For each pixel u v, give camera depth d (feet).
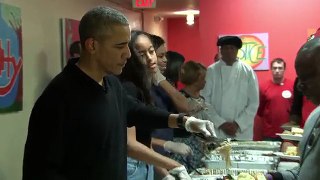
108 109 4.54
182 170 5.63
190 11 23.86
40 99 4.30
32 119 4.28
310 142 3.92
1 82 8.34
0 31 8.30
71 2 12.51
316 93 3.75
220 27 13.84
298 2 13.17
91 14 4.41
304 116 10.55
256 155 8.23
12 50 8.75
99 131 4.40
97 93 4.46
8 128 8.68
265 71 13.52
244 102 10.80
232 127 10.54
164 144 7.07
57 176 4.16
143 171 6.24
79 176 4.35
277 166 7.36
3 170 8.45
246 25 13.62
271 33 13.43
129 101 5.36
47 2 10.71
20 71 9.11
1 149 8.39
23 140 9.34
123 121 4.94
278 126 12.58
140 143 5.79
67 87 4.31
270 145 9.20
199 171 7.12
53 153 4.16
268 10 13.42
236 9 13.67
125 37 4.41
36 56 10.03
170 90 7.57
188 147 7.22
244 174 6.36
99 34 4.33
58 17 11.45
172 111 7.59
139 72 5.94
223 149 7.36
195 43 28.17
